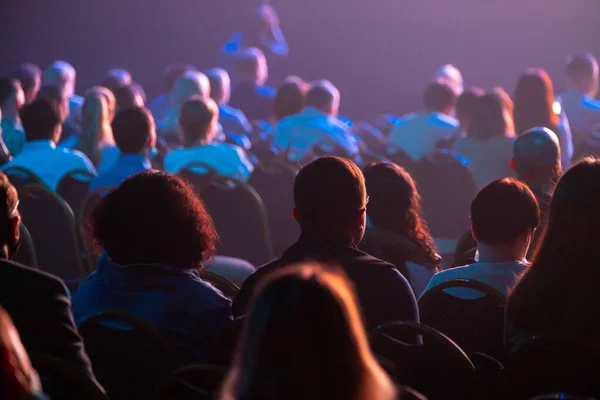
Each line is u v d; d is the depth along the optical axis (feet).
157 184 13.01
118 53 83.51
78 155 25.95
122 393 11.80
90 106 29.50
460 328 13.17
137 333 11.68
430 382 11.32
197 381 11.31
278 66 81.61
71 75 41.68
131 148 23.72
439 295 13.32
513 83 79.66
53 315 10.72
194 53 83.51
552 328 11.46
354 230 13.29
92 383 10.26
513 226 13.58
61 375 10.52
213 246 13.41
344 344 6.21
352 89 80.74
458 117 33.27
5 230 11.23
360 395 6.20
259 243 24.82
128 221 12.84
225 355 11.98
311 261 12.71
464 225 26.68
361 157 34.06
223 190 24.47
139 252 12.94
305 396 6.14
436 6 81.25
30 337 10.62
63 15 82.58
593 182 11.35
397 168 17.15
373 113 78.18
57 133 26.16
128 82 42.98
